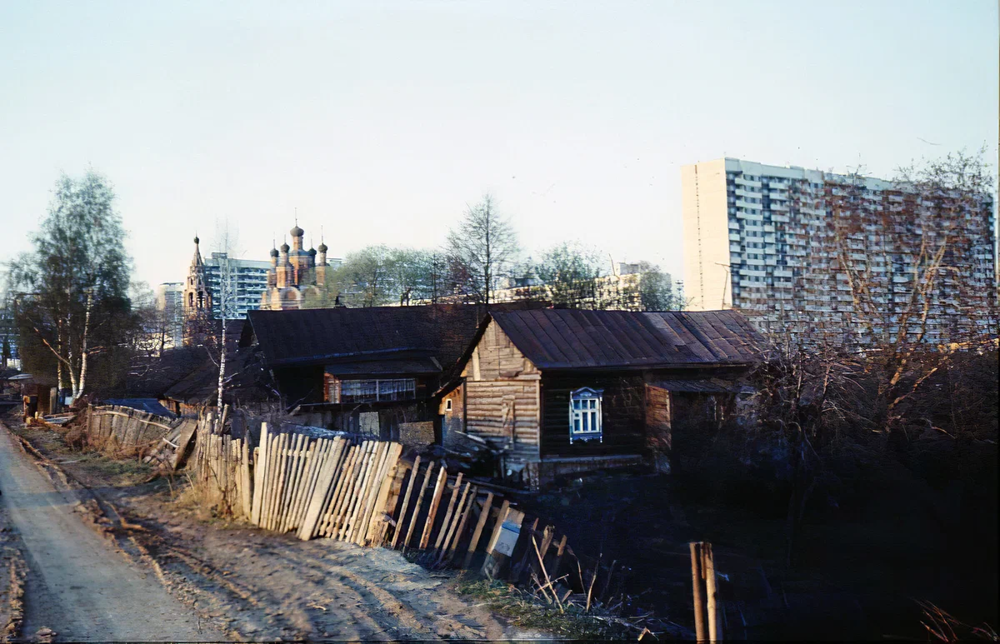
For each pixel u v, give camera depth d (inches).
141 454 924.6
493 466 1003.9
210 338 1288.1
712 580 324.2
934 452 653.3
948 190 843.4
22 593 398.9
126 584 423.8
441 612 380.2
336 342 1327.5
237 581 430.6
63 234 1834.4
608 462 968.9
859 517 628.1
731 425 904.9
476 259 1723.7
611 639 364.8
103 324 1862.7
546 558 492.1
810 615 462.0
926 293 794.2
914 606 432.1
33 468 920.9
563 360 977.5
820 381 673.6
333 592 406.3
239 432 792.9
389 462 510.9
